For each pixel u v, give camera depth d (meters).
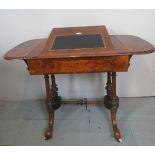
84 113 2.14
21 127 1.98
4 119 2.11
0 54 2.22
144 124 1.91
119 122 1.96
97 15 2.00
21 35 2.12
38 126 1.98
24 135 1.87
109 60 1.42
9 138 1.84
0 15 2.04
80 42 1.55
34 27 2.08
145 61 2.17
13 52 1.53
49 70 1.48
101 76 2.25
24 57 1.41
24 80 2.34
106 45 1.48
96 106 2.25
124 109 2.15
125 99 2.33
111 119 1.92
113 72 1.56
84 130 1.88
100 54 1.35
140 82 2.27
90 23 2.03
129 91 2.33
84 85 2.30
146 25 2.01
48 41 1.62
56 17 2.03
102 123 1.96
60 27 2.03
